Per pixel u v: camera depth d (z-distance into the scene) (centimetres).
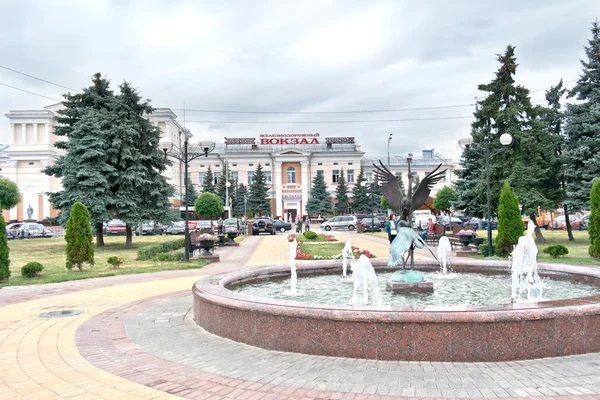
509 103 2472
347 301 805
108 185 2495
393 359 529
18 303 984
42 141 5944
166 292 1110
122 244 2823
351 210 6412
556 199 2559
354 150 6825
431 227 2733
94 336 691
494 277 1060
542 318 525
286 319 578
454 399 421
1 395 459
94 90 2662
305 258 1830
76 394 459
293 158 6650
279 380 480
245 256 2088
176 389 464
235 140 7119
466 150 2753
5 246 1323
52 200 2562
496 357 518
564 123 2577
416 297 828
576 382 455
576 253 1864
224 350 595
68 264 1515
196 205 3956
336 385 461
